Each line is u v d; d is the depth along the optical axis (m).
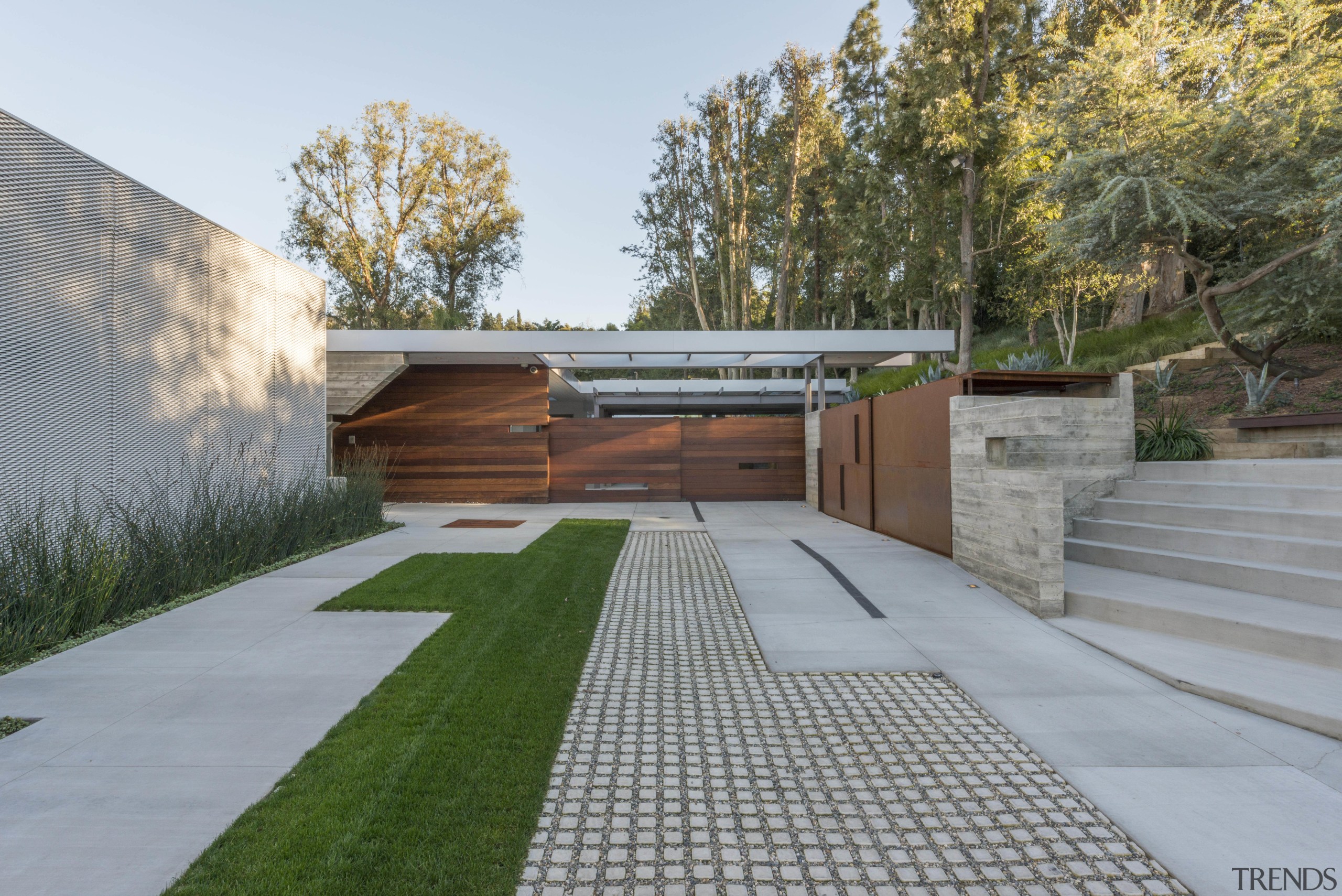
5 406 5.39
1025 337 23.45
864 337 13.43
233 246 8.66
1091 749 3.17
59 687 3.84
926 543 8.62
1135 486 6.81
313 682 3.96
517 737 3.25
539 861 2.29
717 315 34.78
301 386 10.42
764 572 7.34
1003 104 16.09
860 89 26.84
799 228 30.27
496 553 8.57
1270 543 5.07
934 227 19.56
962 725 3.50
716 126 28.03
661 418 16.86
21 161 5.55
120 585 5.57
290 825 2.43
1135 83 10.18
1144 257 10.48
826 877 2.21
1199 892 2.13
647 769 3.01
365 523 10.73
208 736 3.21
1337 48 9.43
